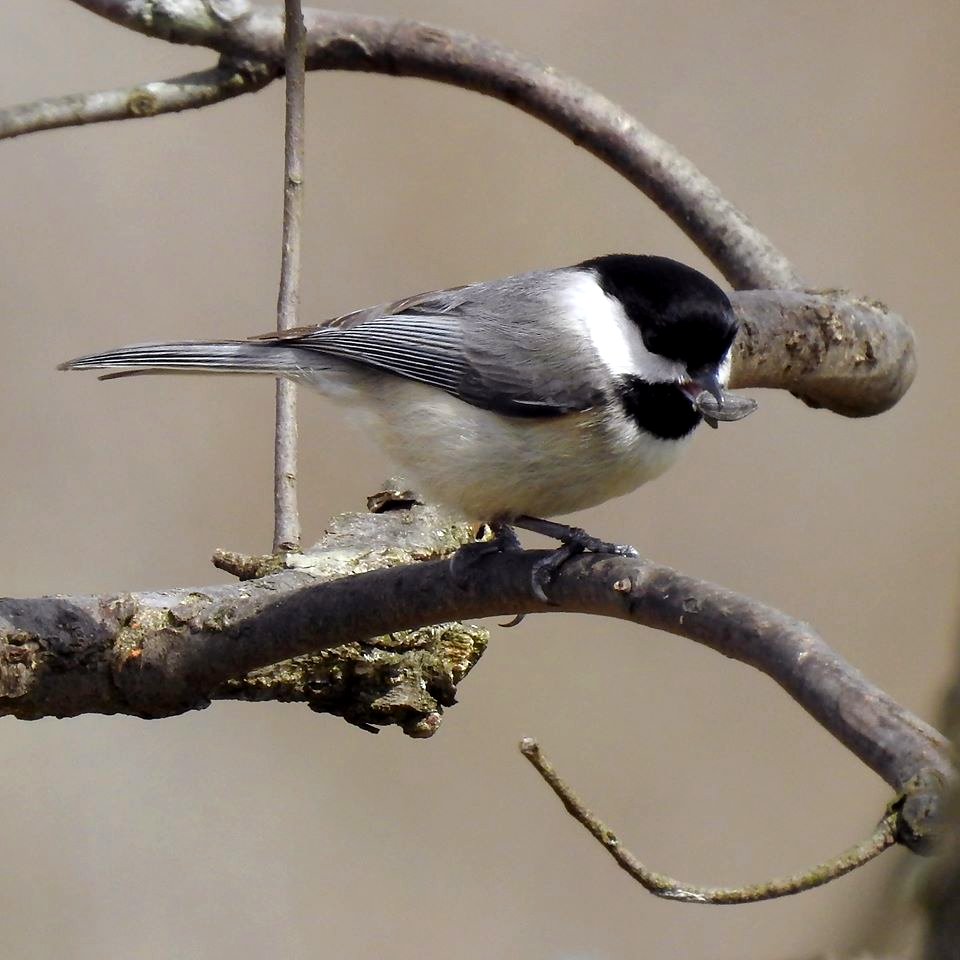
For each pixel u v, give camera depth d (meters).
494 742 12.77
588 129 9.42
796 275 9.20
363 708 6.95
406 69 9.22
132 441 13.02
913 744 4.25
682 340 6.80
